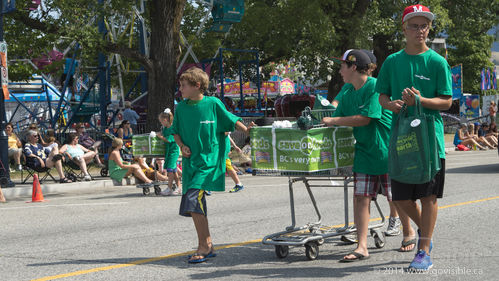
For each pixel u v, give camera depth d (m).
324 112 5.87
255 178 15.88
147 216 9.06
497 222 7.24
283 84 39.78
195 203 5.45
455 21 32.84
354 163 5.36
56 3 18.02
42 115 27.56
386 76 4.96
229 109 26.41
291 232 5.84
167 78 18.72
